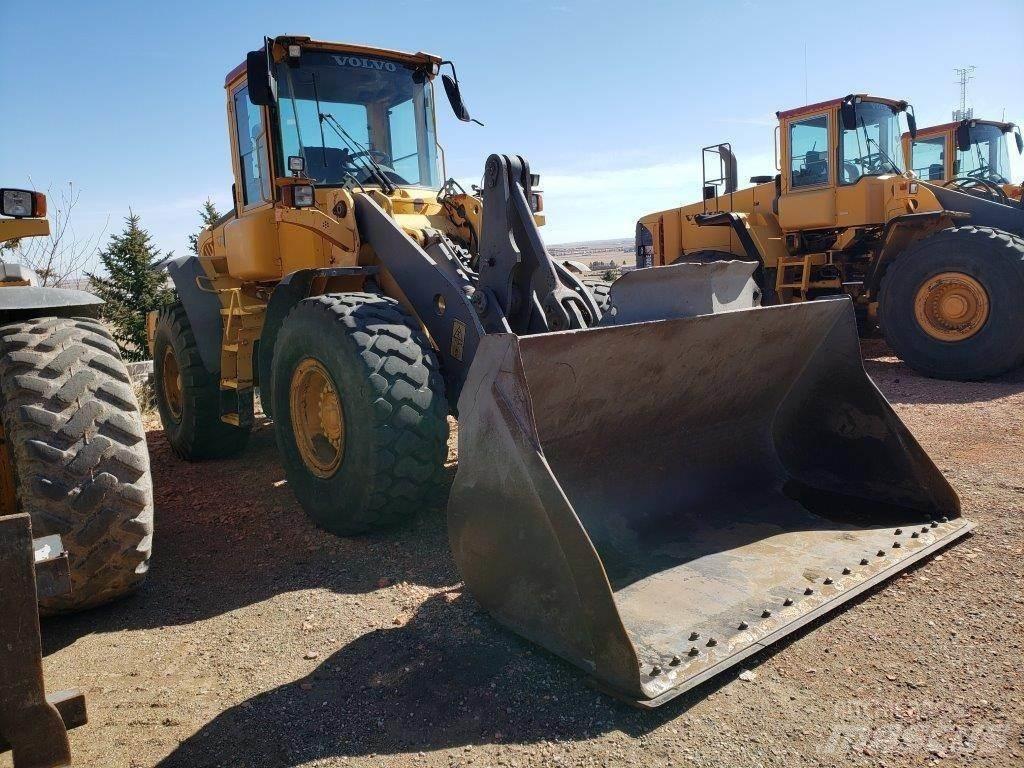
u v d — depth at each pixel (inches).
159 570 138.3
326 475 149.1
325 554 141.6
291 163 172.7
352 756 83.0
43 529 105.4
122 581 115.5
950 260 294.4
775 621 101.9
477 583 110.5
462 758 81.9
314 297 150.9
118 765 82.5
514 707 90.4
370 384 134.2
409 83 197.8
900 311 312.0
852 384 144.6
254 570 136.3
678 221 455.8
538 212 170.7
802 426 153.9
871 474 144.2
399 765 81.3
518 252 140.4
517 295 145.9
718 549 126.2
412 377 137.3
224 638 111.0
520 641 105.5
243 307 189.3
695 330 122.0
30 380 108.3
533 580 100.6
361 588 126.0
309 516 155.9
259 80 164.2
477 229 181.0
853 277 386.9
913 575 118.6
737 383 142.3
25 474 105.9
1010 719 83.5
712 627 101.7
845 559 120.8
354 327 139.1
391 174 191.0
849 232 370.6
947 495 134.7
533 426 96.6
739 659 94.0
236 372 194.4
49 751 67.4
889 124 387.5
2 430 118.0
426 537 146.4
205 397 212.5
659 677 90.4
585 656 94.5
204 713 92.0
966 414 231.0
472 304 143.9
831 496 147.3
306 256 179.9
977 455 181.9
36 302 114.7
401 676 98.3
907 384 294.0
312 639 109.5
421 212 183.0
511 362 98.4
